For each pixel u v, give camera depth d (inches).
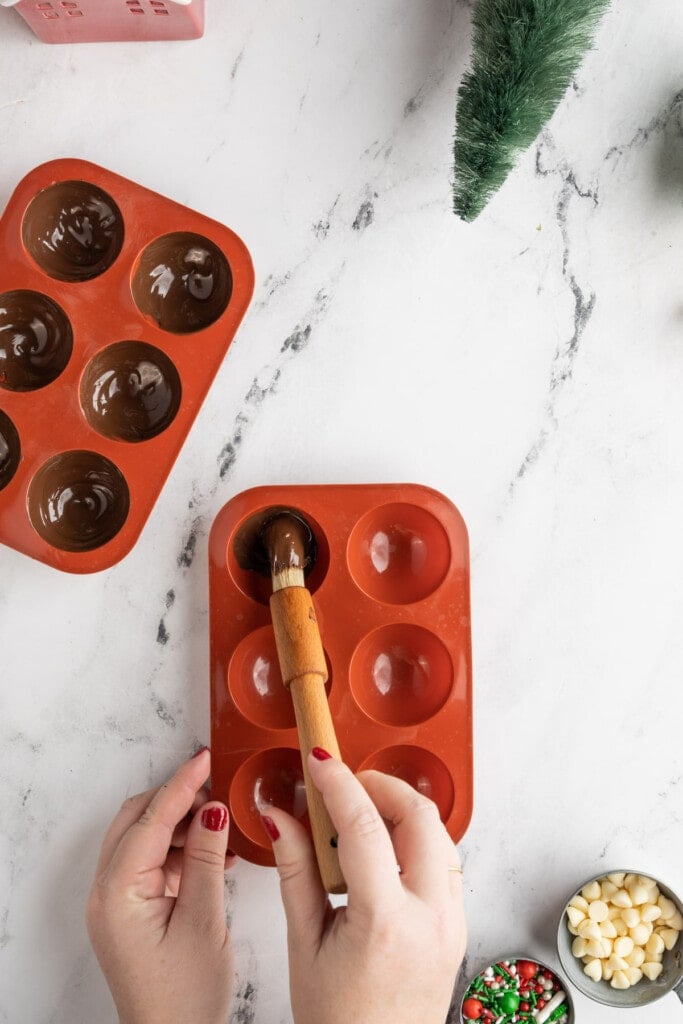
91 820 34.6
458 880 27.6
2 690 34.4
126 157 34.2
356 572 33.4
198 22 33.0
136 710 34.6
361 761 32.3
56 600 34.4
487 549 35.1
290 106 34.3
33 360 33.4
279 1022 34.9
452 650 32.5
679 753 35.4
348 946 24.5
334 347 34.8
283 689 33.1
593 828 35.3
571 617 35.2
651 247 34.9
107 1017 34.8
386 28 34.1
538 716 35.2
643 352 35.2
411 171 34.6
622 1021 35.5
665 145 34.8
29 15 31.7
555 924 35.2
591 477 35.2
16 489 31.2
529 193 34.7
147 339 31.7
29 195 31.3
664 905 34.0
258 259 34.5
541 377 35.1
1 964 34.6
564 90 31.4
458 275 34.8
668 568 35.3
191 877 29.8
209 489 34.7
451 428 35.0
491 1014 33.9
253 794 33.2
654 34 34.5
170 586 34.6
